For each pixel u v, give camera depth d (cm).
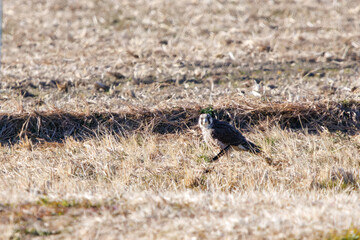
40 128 2362
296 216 1280
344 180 1802
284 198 1480
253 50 3353
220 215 1314
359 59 3161
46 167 1934
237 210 1347
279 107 2433
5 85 2792
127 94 2706
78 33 3812
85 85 2850
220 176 1873
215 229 1216
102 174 1916
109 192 1534
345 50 3309
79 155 2100
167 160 2061
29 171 1922
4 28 3938
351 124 2388
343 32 3694
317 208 1324
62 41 3659
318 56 3222
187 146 2211
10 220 1269
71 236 1205
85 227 1247
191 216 1314
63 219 1303
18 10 4397
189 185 1808
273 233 1190
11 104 2536
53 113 2406
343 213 1304
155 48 3403
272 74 2959
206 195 1499
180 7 4366
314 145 2139
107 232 1220
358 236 1186
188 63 3134
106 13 4269
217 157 1966
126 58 3250
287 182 1812
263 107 2441
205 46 3444
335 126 2380
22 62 3206
